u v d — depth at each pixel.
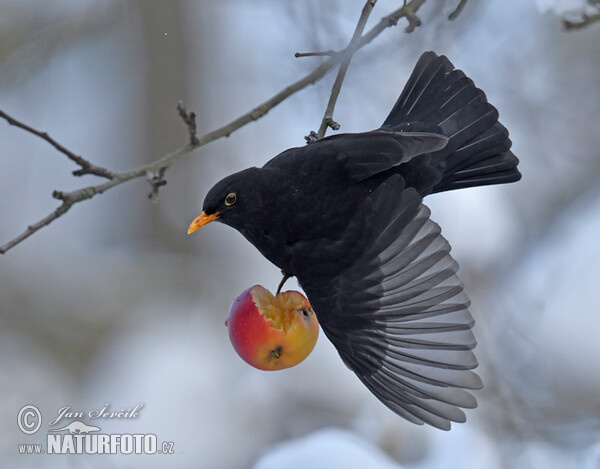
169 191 15.75
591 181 12.93
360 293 6.83
